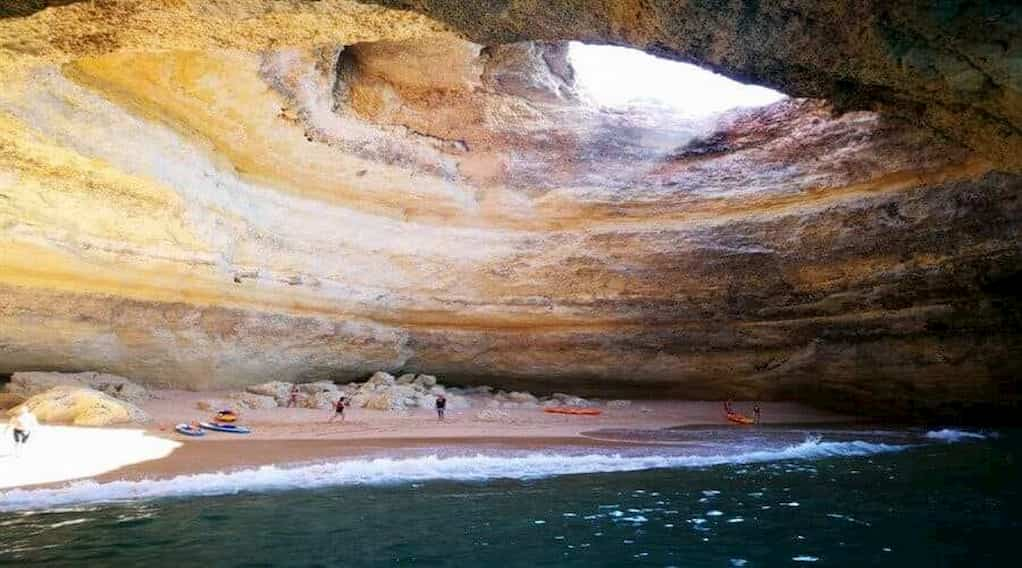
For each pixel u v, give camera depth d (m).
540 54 21.17
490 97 21.22
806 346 23.75
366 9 7.62
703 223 22.64
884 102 8.98
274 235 19.42
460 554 7.81
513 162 22.41
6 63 8.66
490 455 14.44
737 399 25.75
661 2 7.46
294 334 21.02
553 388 26.02
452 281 23.05
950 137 9.37
